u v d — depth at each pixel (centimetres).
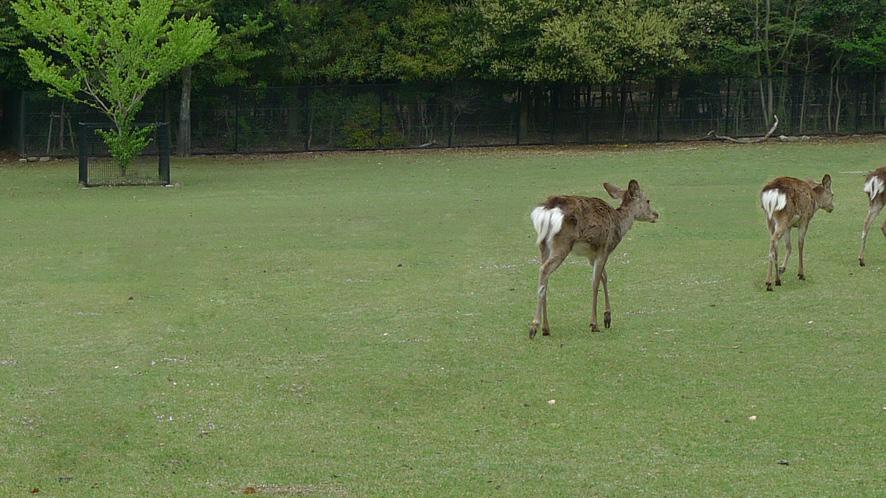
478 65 3744
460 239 1773
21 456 789
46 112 3409
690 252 1608
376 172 3002
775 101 3875
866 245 1639
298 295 1347
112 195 2489
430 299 1316
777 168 2908
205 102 3591
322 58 3747
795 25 3806
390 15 3850
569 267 1505
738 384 948
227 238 1806
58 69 2789
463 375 988
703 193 2366
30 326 1189
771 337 1109
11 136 3672
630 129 3825
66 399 923
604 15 3631
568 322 1188
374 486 725
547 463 763
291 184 2717
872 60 3881
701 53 3928
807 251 1599
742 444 796
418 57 3744
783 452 778
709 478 730
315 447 803
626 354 1052
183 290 1381
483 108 3781
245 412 888
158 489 724
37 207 2253
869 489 706
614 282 1403
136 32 2694
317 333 1153
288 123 3659
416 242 1747
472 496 706
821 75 3888
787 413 864
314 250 1678
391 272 1491
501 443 806
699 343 1091
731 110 3847
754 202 2188
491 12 3628
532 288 1373
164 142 2719
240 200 2373
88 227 1942
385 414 881
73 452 797
